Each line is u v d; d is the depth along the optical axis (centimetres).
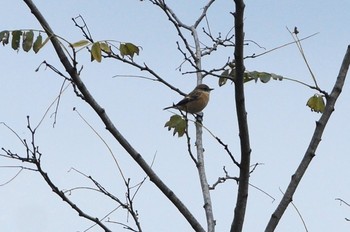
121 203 932
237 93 837
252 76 969
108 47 911
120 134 902
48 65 869
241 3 791
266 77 965
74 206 930
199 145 1161
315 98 1023
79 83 870
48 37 856
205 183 1080
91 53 895
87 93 877
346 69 923
